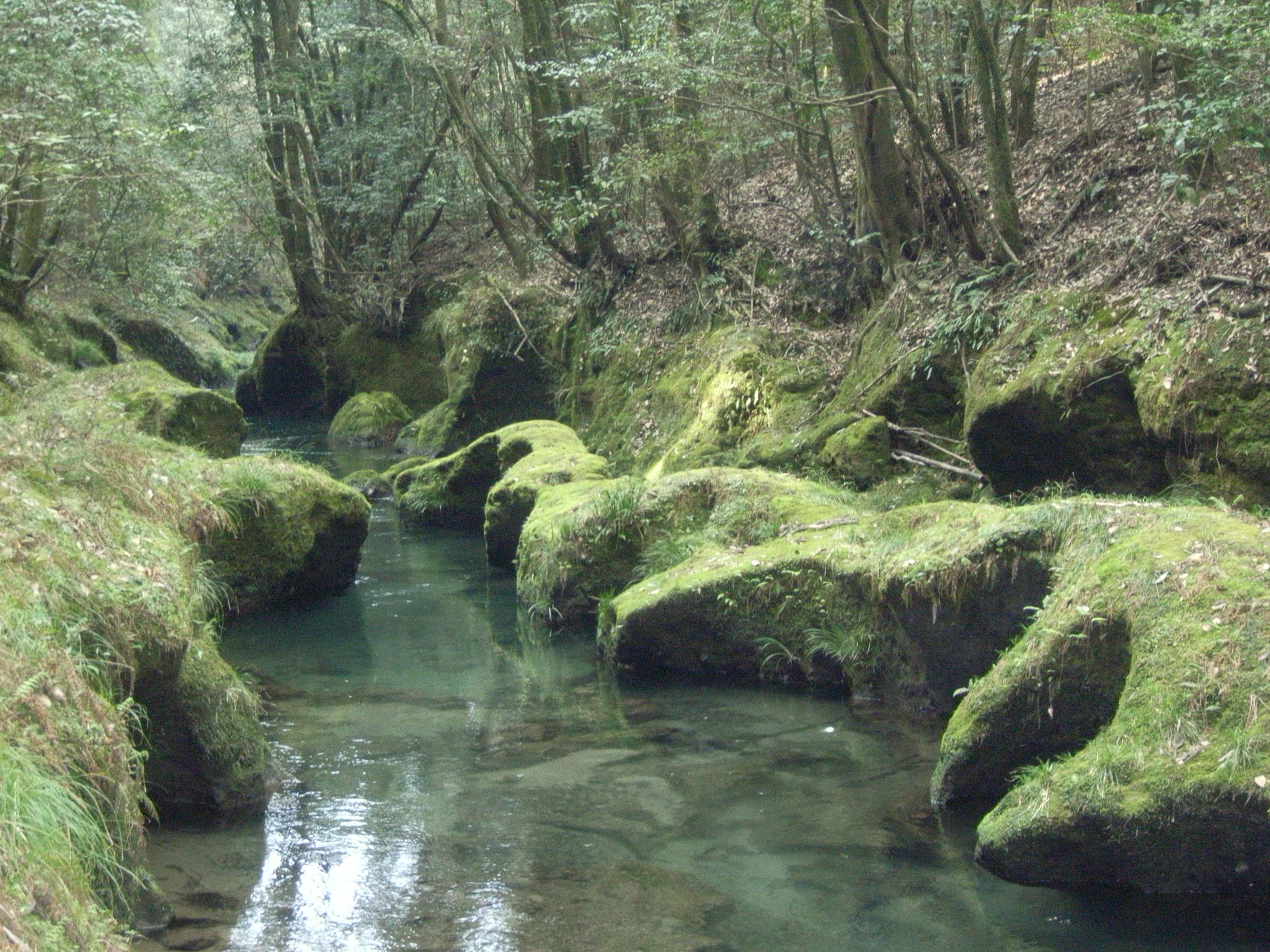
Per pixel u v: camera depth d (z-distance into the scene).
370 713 7.38
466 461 13.82
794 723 7.02
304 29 28.30
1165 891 4.70
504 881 4.99
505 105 21.44
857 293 13.48
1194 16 9.70
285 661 8.59
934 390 10.99
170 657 5.55
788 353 13.38
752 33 12.91
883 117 11.92
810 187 13.95
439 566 12.02
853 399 11.62
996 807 5.11
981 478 10.02
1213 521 5.62
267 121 24.14
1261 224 8.95
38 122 13.80
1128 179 11.05
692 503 9.35
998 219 11.06
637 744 6.72
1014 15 11.94
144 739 5.46
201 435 14.74
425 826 5.58
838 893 4.84
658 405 14.74
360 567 11.99
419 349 24.20
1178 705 4.70
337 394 25.08
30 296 21.50
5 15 13.02
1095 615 5.30
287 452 12.82
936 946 4.41
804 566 7.75
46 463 6.84
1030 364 9.39
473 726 7.10
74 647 4.95
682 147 14.70
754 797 5.88
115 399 14.55
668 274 16.88
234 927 4.57
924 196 12.66
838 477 11.02
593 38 17.12
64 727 4.36
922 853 5.20
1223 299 8.30
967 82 13.32
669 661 8.20
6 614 4.66
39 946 3.31
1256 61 9.23
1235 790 4.39
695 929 4.56
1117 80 13.60
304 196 25.14
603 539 9.41
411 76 22.80
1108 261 9.93
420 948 4.42
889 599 7.01
